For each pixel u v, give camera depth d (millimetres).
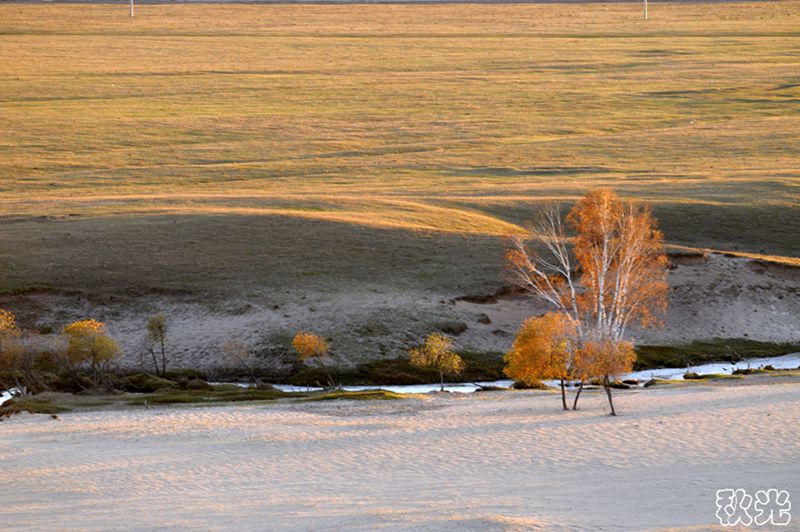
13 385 106750
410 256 141125
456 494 50188
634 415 76750
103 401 96625
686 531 37969
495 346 119750
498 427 73625
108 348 107500
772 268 140625
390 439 70375
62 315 125312
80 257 139000
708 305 131875
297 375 110750
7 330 110250
